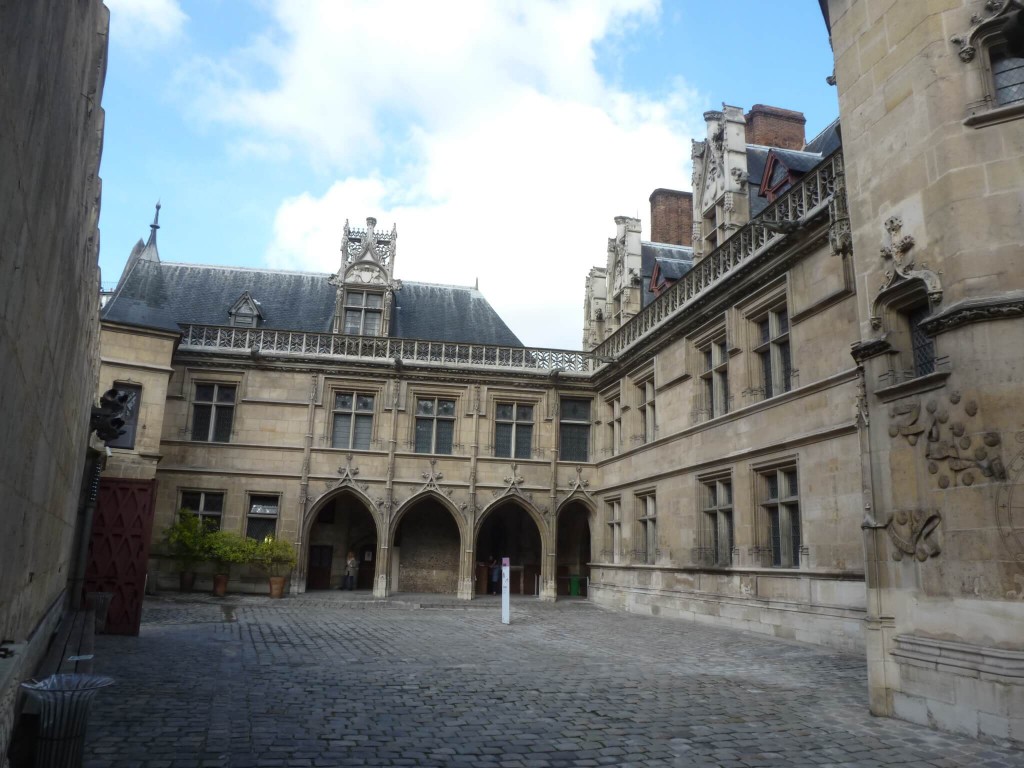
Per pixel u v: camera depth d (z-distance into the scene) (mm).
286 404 26062
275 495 25484
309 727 7016
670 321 21203
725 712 8172
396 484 26234
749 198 20672
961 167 8062
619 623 18500
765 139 24656
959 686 7320
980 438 7473
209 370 25891
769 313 17203
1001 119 7926
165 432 25062
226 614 18219
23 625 5730
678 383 21109
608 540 26016
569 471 27281
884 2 9406
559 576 29172
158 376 21422
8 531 4148
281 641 13352
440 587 28219
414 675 10062
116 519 14117
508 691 9078
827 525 14281
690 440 20094
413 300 31328
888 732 7438
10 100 2791
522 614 21109
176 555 23734
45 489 6145
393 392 26844
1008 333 7484
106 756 5809
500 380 27453
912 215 8672
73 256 5547
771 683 10062
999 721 6906
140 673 9547
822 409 14695
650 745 6773
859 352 9117
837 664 11773
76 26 4270
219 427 25797
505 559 18406
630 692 9203
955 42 8367
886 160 9188
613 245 29156
